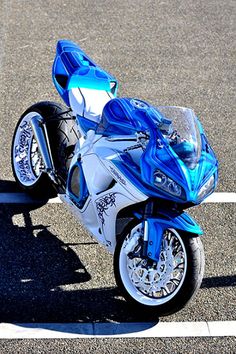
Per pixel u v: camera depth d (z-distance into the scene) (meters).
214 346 5.40
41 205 6.75
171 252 5.49
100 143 5.82
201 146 5.49
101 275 6.00
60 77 6.69
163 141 5.36
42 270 6.00
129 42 9.67
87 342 5.36
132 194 5.47
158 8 10.62
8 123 7.83
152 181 5.28
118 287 5.64
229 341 5.45
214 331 5.53
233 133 8.02
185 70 9.16
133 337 5.43
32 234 6.38
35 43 9.46
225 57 9.54
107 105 5.85
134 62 9.23
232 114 8.37
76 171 6.11
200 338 5.46
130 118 5.64
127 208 5.68
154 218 5.44
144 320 5.60
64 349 5.30
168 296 5.45
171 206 5.48
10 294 5.75
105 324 5.54
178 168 5.24
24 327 5.45
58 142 6.55
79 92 6.50
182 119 5.60
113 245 5.87
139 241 5.58
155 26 10.12
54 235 6.39
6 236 6.33
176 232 5.41
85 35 9.74
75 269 6.04
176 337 5.46
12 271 5.97
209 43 9.83
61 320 5.55
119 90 8.60
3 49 9.27
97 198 5.80
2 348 5.27
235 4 10.86
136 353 5.31
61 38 9.62
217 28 10.20
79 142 6.18
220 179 7.25
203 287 5.95
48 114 6.64
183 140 5.42
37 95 8.39
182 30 10.07
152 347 5.36
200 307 5.75
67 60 6.71
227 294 5.90
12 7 10.33
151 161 5.29
